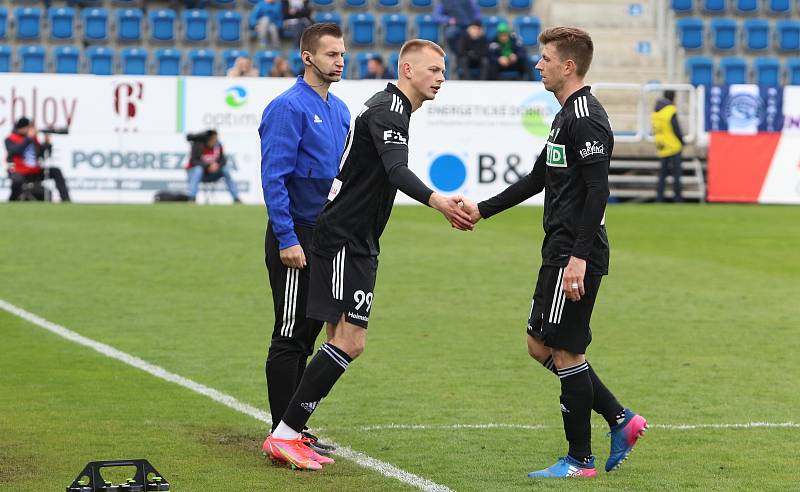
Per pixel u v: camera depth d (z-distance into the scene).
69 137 50.47
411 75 15.05
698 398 19.86
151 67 64.88
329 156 16.47
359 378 21.27
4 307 28.14
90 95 50.47
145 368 21.88
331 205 15.23
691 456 16.20
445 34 65.56
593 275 14.84
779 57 69.75
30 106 50.22
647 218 47.88
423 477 14.96
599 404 15.27
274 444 15.38
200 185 51.09
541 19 70.31
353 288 15.21
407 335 25.48
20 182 50.16
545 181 15.19
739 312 28.64
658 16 69.38
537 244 39.91
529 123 52.78
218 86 51.06
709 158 54.97
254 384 20.67
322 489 14.32
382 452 16.27
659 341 25.03
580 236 14.51
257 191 51.53
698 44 69.00
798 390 20.52
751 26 69.44
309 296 15.33
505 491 14.33
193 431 17.31
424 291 31.11
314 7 69.12
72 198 50.66
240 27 66.94
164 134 50.94
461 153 52.44
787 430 17.72
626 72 66.88
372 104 15.05
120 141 50.72
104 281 31.95
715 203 54.84
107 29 65.81
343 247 15.18
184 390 20.12
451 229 43.34
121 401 19.23
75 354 23.09
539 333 15.09
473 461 15.81
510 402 19.48
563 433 17.42
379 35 67.62
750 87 55.25
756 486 14.69
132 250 37.16
